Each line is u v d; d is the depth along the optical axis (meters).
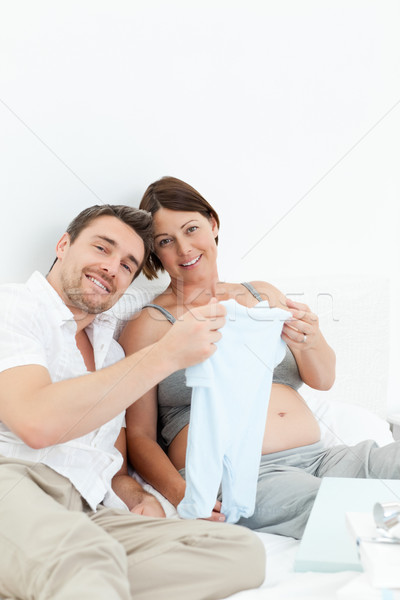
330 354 1.40
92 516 1.04
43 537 0.78
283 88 1.75
